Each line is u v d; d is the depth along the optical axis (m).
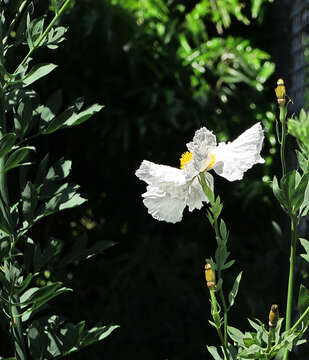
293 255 1.85
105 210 4.50
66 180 4.39
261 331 1.85
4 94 1.96
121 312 3.83
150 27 4.35
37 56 3.86
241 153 1.82
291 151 2.47
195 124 4.27
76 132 4.28
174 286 3.89
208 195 1.82
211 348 1.87
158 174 1.82
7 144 1.88
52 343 1.94
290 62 2.62
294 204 1.84
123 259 4.24
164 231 4.52
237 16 4.57
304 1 2.55
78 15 4.06
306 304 1.83
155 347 3.74
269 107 4.49
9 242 1.93
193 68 4.41
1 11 2.00
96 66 4.21
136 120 4.21
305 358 2.16
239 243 4.15
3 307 1.95
